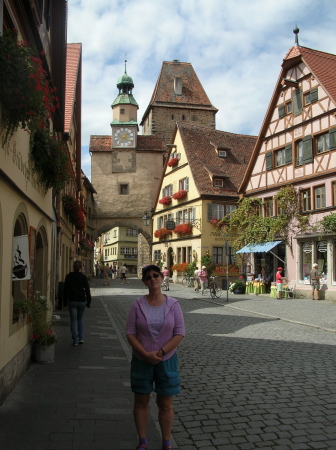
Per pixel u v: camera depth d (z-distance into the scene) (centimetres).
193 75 6400
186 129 4212
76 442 447
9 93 530
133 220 5125
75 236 2992
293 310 1802
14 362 637
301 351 955
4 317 592
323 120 2416
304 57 2536
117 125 5184
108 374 736
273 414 550
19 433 465
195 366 815
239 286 2819
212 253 3606
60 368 765
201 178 3778
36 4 753
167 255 4375
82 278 1005
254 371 774
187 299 2367
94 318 1480
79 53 2286
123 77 5353
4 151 584
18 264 656
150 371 427
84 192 4322
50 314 1176
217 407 579
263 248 2727
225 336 1161
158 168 5203
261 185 2922
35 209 874
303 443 461
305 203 2539
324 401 601
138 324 432
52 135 898
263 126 2888
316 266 2305
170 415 429
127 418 524
